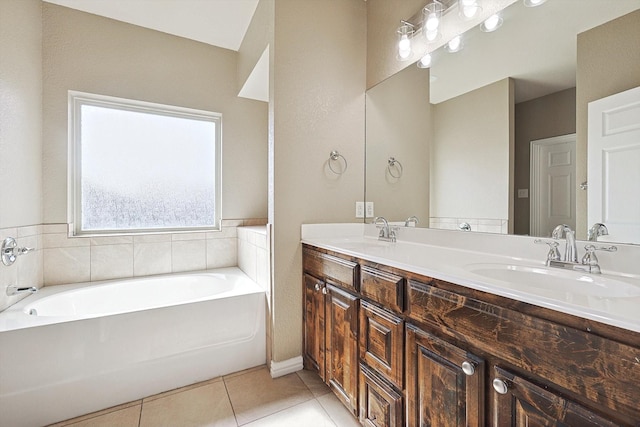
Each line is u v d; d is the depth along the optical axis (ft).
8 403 4.39
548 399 2.17
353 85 6.76
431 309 3.17
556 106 3.68
